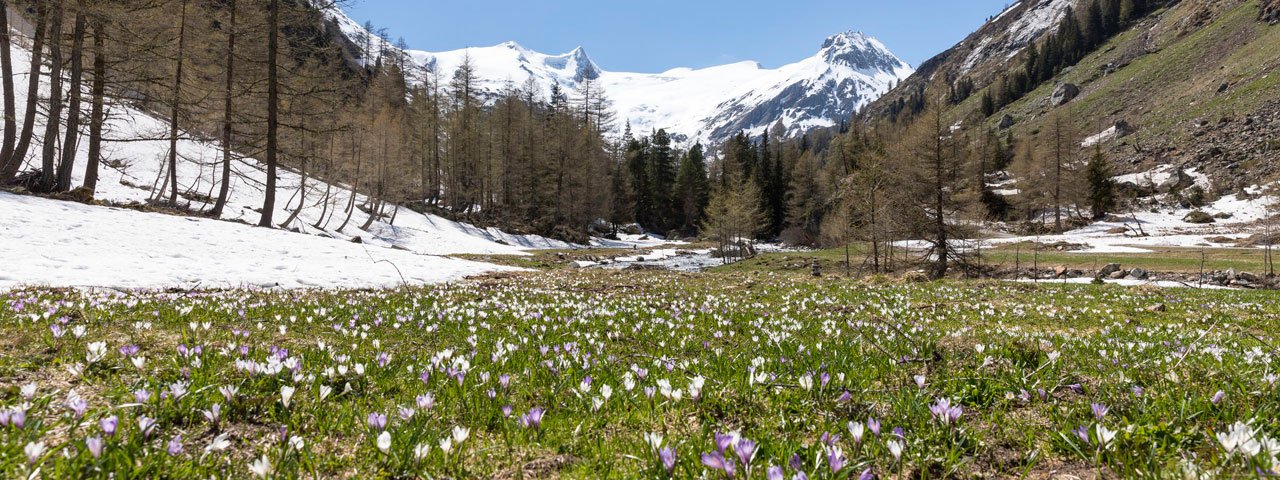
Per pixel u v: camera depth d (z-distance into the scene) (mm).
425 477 2486
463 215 62375
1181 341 6035
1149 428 2803
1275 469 2174
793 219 82438
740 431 3068
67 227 17234
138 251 16453
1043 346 5414
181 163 42500
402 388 4016
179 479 2367
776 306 11461
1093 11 182750
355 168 44188
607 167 87625
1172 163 87375
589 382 3602
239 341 5230
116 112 40250
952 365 4520
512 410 3428
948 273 36812
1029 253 45156
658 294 14312
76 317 6316
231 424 3080
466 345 5957
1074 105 138250
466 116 73000
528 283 17469
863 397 3711
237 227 24000
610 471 2598
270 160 28219
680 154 121625
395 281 16844
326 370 3844
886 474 2578
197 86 27734
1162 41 150750
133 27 23375
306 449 2621
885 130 97812
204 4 26656
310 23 29172
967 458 2682
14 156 22094
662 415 3383
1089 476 2541
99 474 2258
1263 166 72875
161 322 6430
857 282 19938
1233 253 40969
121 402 3232
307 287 14172
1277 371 3871
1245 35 118938
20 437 2508
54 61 23094
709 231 58250
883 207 36750
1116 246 49844
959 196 35938
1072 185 70062
